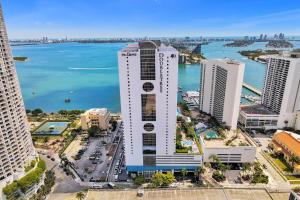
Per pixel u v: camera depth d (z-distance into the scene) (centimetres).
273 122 18250
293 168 13262
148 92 11162
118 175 13138
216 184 12212
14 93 11194
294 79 16938
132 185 12225
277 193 8856
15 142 11294
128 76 10900
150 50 10356
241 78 16375
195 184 12256
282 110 17850
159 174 11719
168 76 10838
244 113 18488
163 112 11556
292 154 13812
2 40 10369
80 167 14175
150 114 11625
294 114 17962
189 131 15362
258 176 12138
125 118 11794
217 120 19125
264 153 15212
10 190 10612
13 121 11119
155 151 12444
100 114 19238
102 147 16700
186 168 12706
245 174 12850
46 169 13962
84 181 12769
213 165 13675
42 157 15475
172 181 11688
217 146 13600
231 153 13400
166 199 8400
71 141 17738
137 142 12269
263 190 8738
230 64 16462
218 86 18512
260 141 16950
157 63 10562
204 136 14775
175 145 12625
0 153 10650
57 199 11419
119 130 19450
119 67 10769
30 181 11269
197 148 13162
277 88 18088
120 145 16700
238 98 16825
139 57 10500
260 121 18212
